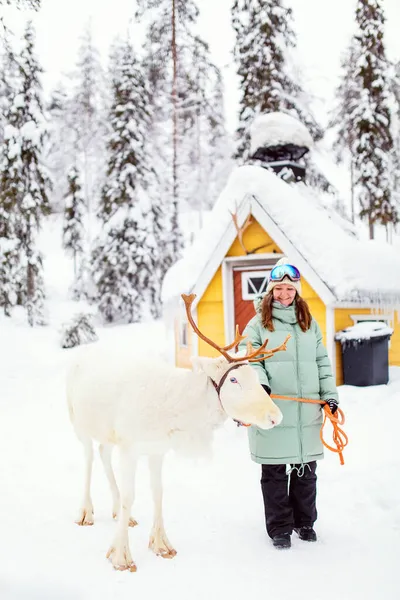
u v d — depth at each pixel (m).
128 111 24.47
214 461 5.50
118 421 3.39
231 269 9.63
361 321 8.62
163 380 3.35
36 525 3.97
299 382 3.76
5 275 23.94
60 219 43.88
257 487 4.79
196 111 28.58
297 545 3.64
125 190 23.67
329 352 8.20
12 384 11.11
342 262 8.36
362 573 3.23
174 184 26.38
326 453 5.52
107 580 3.15
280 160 12.01
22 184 22.98
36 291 24.23
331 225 9.30
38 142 23.17
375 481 4.68
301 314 3.86
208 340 3.21
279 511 3.63
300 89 19.25
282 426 3.68
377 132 21.23
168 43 24.45
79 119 41.88
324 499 4.44
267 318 3.84
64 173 43.88
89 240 36.62
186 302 3.22
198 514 4.20
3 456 5.92
